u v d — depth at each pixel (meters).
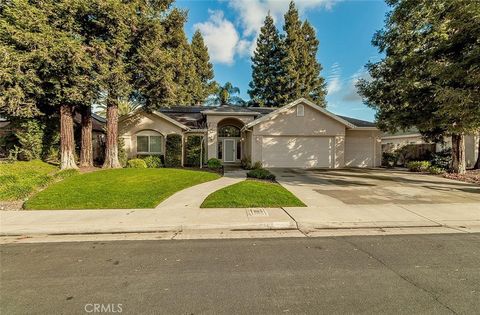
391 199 7.96
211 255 4.12
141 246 4.55
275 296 2.92
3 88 10.23
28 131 13.35
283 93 37.00
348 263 3.81
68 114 12.48
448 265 3.74
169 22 14.38
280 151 17.09
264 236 5.11
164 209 6.75
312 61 37.78
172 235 5.17
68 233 5.29
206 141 19.00
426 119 11.37
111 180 10.05
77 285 3.18
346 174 13.98
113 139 14.12
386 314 2.59
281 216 6.14
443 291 3.03
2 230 5.16
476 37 8.70
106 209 6.74
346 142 19.09
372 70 14.63
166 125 18.08
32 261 3.90
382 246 4.52
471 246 4.51
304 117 17.14
